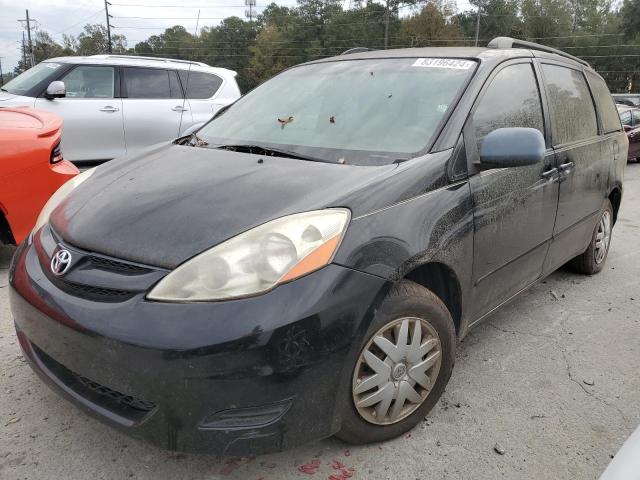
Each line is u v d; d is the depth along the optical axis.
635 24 60.75
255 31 88.94
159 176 2.53
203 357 1.79
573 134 3.74
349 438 2.28
